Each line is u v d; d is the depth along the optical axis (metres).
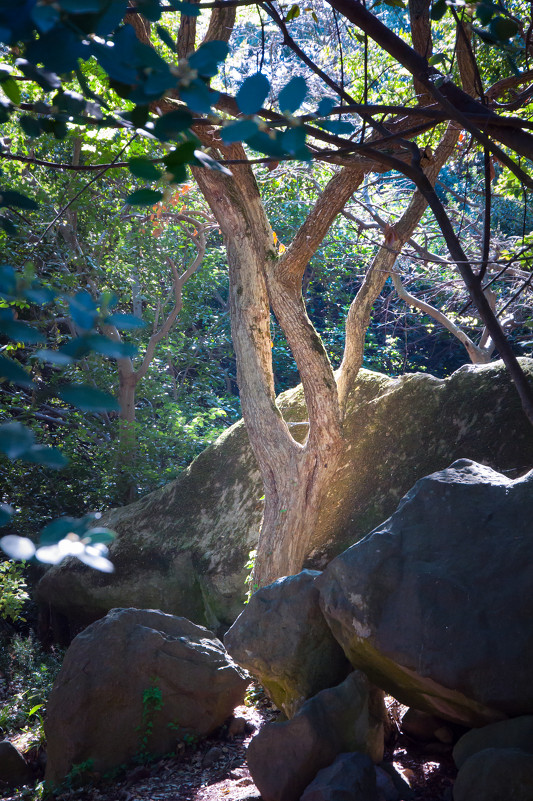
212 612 9.95
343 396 8.57
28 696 8.80
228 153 6.97
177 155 1.32
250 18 11.48
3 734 7.99
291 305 8.09
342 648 5.29
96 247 13.55
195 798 5.32
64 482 14.05
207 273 18.17
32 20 1.06
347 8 1.91
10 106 1.47
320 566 8.93
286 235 16.80
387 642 4.48
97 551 1.00
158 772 6.16
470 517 4.77
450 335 21.73
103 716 6.48
